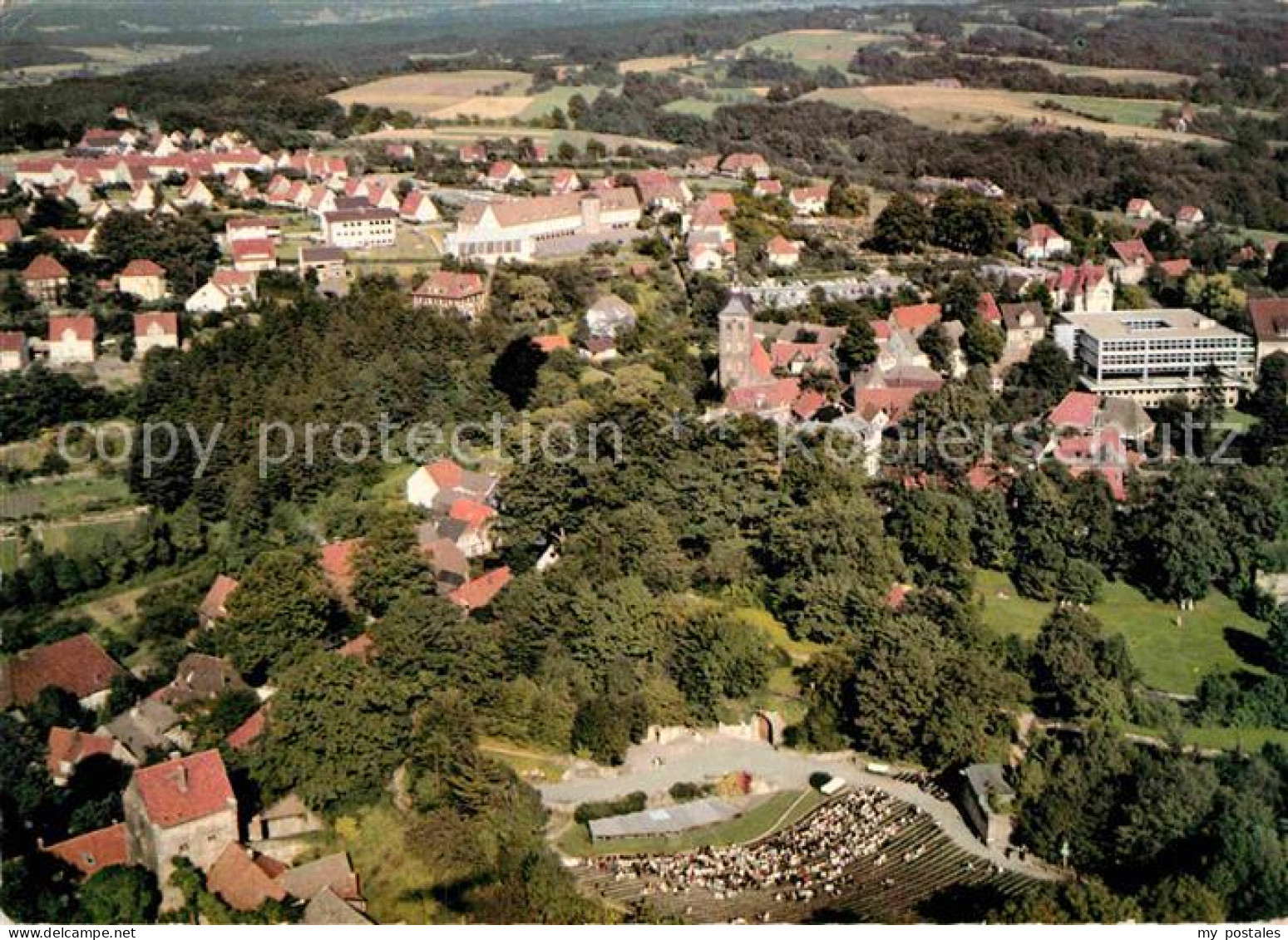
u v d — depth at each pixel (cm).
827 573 18988
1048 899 13225
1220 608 19675
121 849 14125
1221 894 13588
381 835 14550
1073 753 15425
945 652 17088
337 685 15200
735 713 17375
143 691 17562
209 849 13588
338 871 13888
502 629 17675
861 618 18275
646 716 16925
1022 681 17275
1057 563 19975
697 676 17388
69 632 19000
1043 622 19025
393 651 16600
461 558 19775
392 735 15288
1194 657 18400
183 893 13250
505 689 16825
